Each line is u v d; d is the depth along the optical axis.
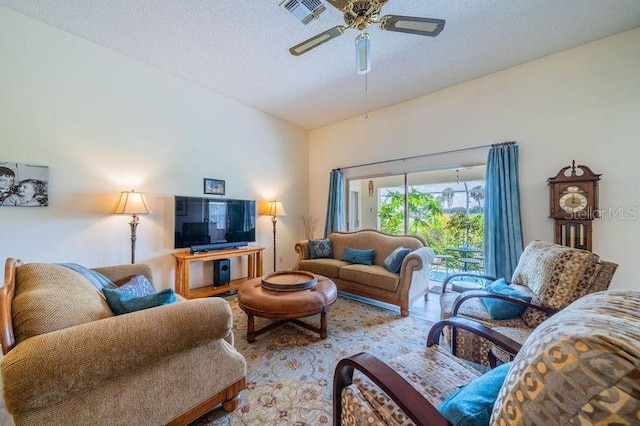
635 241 2.43
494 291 1.98
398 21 1.68
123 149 2.92
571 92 2.73
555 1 2.10
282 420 1.40
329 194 4.90
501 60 2.94
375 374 0.89
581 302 0.74
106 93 2.79
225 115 3.90
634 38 2.44
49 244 2.44
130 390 1.07
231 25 2.39
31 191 2.33
